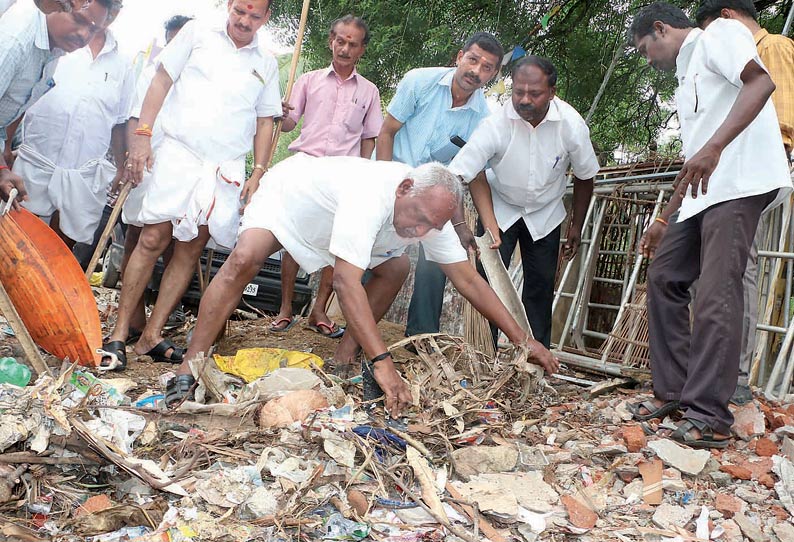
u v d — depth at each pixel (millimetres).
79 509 2516
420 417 3410
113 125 4809
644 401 3982
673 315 3824
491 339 4930
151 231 4160
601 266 6039
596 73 9836
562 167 4641
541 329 4930
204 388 3486
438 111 4852
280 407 3277
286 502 2688
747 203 3447
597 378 5035
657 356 3859
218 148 4242
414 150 4910
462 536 2584
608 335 5242
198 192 4117
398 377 3350
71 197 4574
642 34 3852
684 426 3498
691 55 3703
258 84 4402
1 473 2535
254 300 6723
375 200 3334
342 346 4500
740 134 3484
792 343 4578
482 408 3705
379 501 2787
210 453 2975
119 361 4004
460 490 2918
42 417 2721
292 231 3738
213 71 4266
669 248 3826
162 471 2799
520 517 2766
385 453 3111
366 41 5117
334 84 5152
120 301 4199
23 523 2404
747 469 3277
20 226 3848
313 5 10102
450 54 9492
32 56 3555
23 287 3533
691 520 2900
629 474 3211
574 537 2740
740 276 3428
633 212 5703
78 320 3646
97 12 3512
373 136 5352
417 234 3422
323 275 5449
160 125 4305
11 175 3521
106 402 3227
